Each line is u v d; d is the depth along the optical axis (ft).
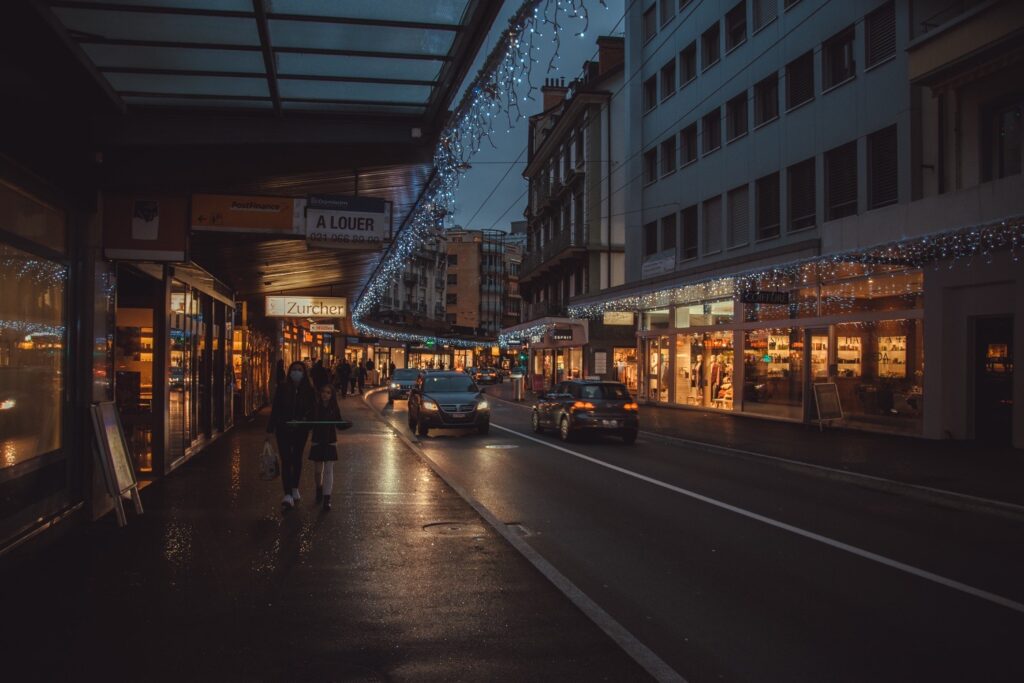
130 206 30.81
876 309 61.46
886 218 57.88
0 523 20.86
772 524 29.89
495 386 191.21
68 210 26.48
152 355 40.09
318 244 33.04
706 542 26.68
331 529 27.25
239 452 49.16
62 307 26.08
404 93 27.14
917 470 41.83
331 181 35.17
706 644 16.79
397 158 31.42
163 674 14.49
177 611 18.19
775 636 17.33
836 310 66.54
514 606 18.94
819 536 27.86
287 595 19.56
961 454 47.78
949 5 55.88
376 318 182.80
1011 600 20.30
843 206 67.62
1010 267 48.70
